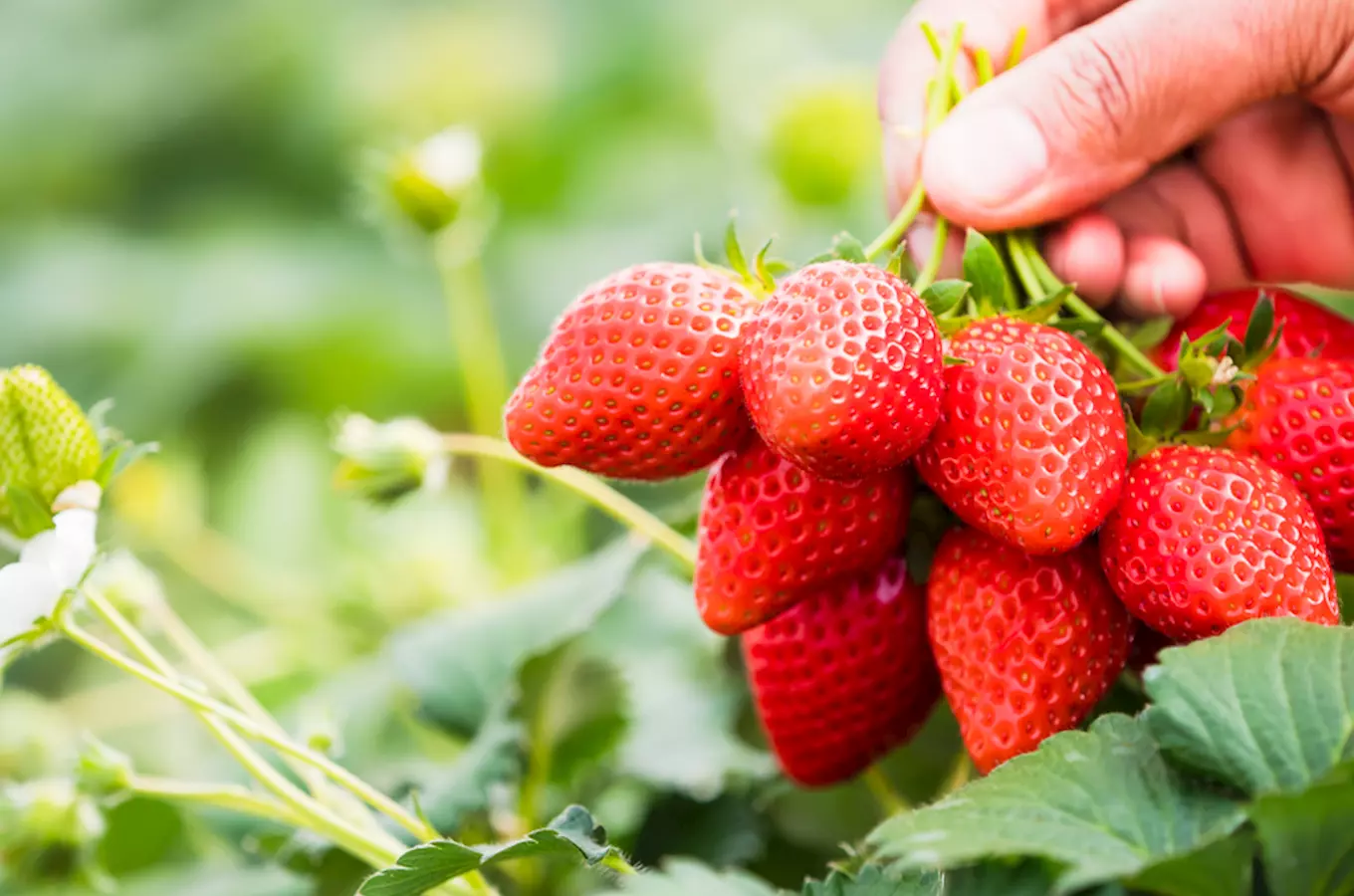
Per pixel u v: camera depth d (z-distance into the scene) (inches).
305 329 62.9
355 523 43.3
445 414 63.3
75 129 73.5
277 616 40.3
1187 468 28.7
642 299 28.9
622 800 34.4
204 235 69.1
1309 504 29.3
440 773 32.7
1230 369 28.9
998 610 29.0
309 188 72.9
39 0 76.2
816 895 28.4
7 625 29.2
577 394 28.9
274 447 50.6
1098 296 31.3
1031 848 26.7
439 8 75.9
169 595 45.4
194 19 75.4
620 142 71.6
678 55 74.0
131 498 40.9
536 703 32.9
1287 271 33.9
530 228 67.7
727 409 28.9
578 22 74.7
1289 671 27.4
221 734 30.1
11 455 30.0
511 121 71.7
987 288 29.6
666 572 34.0
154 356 62.8
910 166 32.6
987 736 29.0
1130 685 30.9
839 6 74.9
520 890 32.5
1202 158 33.3
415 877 28.2
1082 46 30.9
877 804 33.4
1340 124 33.1
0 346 64.1
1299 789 26.4
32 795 32.4
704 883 29.0
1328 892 26.8
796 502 29.1
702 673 35.4
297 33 74.1
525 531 38.3
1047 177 30.5
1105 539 28.9
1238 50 30.9
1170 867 26.7
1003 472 28.5
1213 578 28.4
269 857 32.4
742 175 48.5
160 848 34.1
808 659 30.2
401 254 62.5
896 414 28.1
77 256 67.4
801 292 28.3
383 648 35.1
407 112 72.2
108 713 38.4
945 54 31.1
